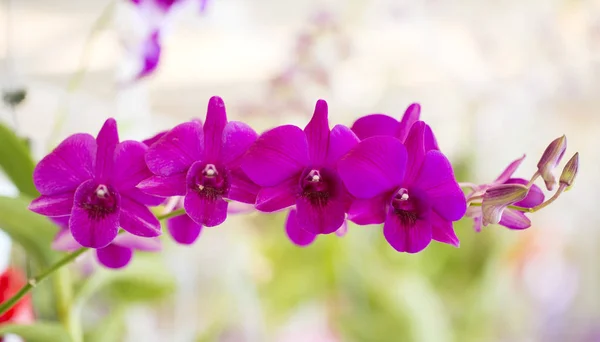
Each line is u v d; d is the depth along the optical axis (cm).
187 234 83
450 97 136
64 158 78
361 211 78
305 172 77
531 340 150
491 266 132
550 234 146
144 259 103
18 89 99
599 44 135
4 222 91
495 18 134
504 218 79
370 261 131
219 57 154
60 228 90
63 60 141
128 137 104
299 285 132
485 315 136
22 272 110
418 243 77
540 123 140
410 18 129
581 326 162
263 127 123
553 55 134
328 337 133
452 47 134
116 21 101
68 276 97
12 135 90
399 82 135
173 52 150
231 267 129
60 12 146
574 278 148
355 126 80
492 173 138
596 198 158
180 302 127
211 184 78
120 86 103
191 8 99
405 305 126
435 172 77
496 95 133
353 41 121
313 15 122
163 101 151
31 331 90
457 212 77
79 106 116
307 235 83
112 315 108
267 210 78
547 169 77
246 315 128
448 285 136
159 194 78
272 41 154
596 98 139
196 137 78
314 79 120
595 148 151
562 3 136
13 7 140
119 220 79
